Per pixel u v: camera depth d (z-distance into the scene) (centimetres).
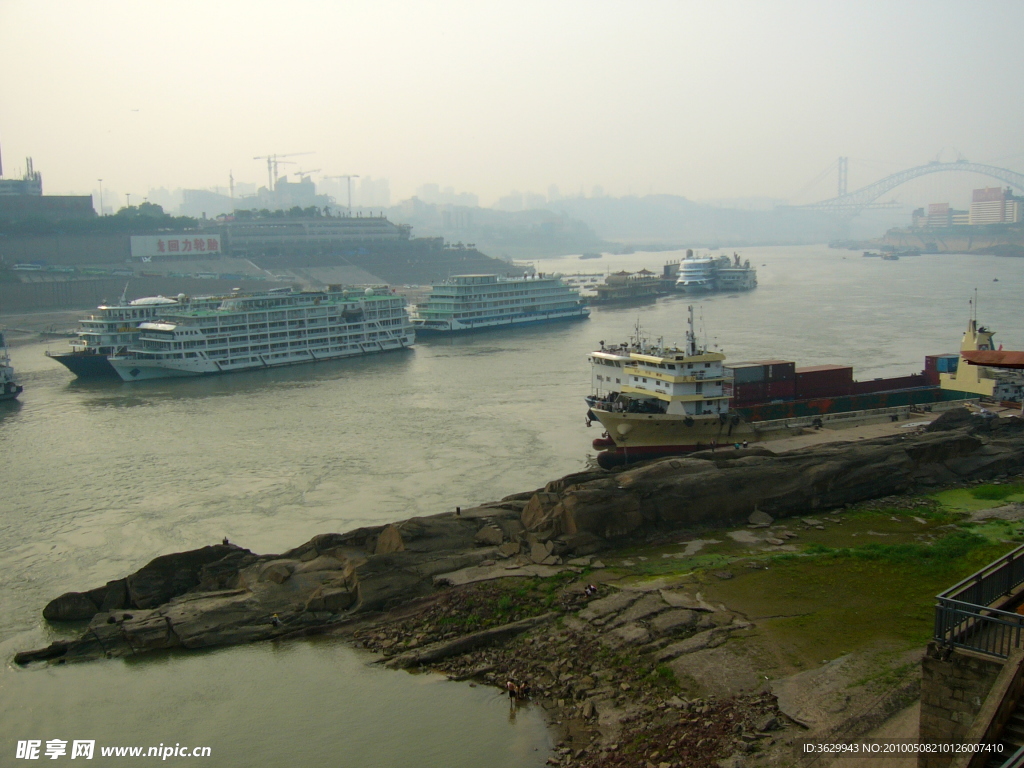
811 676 4134
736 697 4059
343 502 8462
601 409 10144
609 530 6328
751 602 5103
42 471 9944
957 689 2836
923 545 5962
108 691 4856
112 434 11888
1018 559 3359
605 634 4850
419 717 4353
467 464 9712
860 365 15525
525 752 3966
